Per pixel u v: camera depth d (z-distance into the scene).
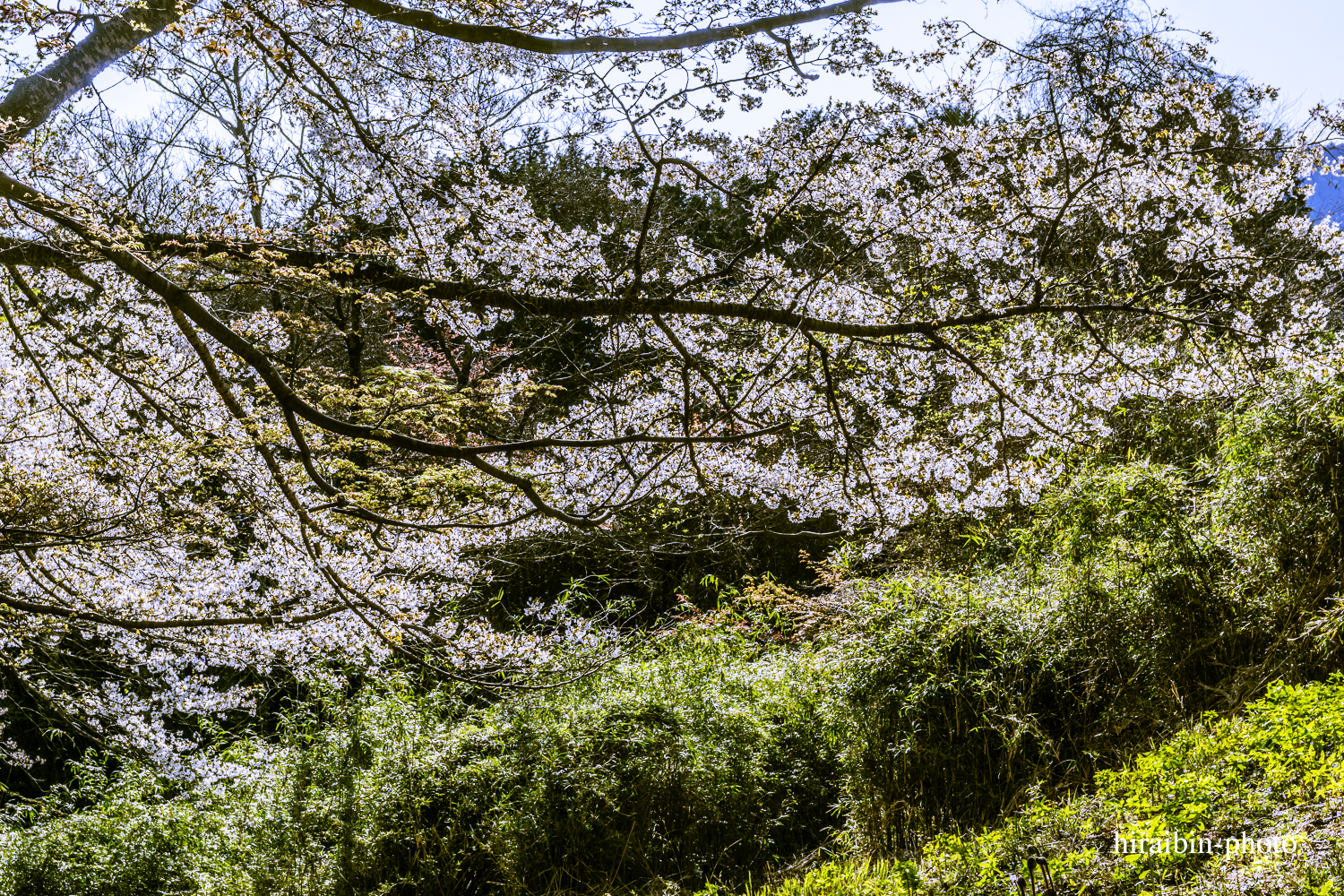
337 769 6.32
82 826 6.21
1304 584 5.09
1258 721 3.98
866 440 6.10
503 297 4.90
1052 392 5.54
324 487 4.18
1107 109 5.53
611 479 6.25
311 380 6.23
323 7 4.23
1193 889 3.21
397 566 6.26
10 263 3.96
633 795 5.89
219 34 3.84
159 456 5.36
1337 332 5.43
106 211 4.00
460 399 7.54
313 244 4.93
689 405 4.65
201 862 5.99
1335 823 3.24
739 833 5.79
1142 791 3.91
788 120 4.98
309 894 5.73
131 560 5.75
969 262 5.85
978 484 5.64
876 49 4.61
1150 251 6.36
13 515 5.16
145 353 5.71
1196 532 5.63
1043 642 5.50
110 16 3.75
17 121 3.63
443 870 5.85
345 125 4.84
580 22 4.32
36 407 5.36
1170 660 5.21
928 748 5.23
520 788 6.07
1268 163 5.45
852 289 5.58
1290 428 5.31
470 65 4.92
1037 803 4.56
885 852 5.15
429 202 5.20
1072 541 5.91
